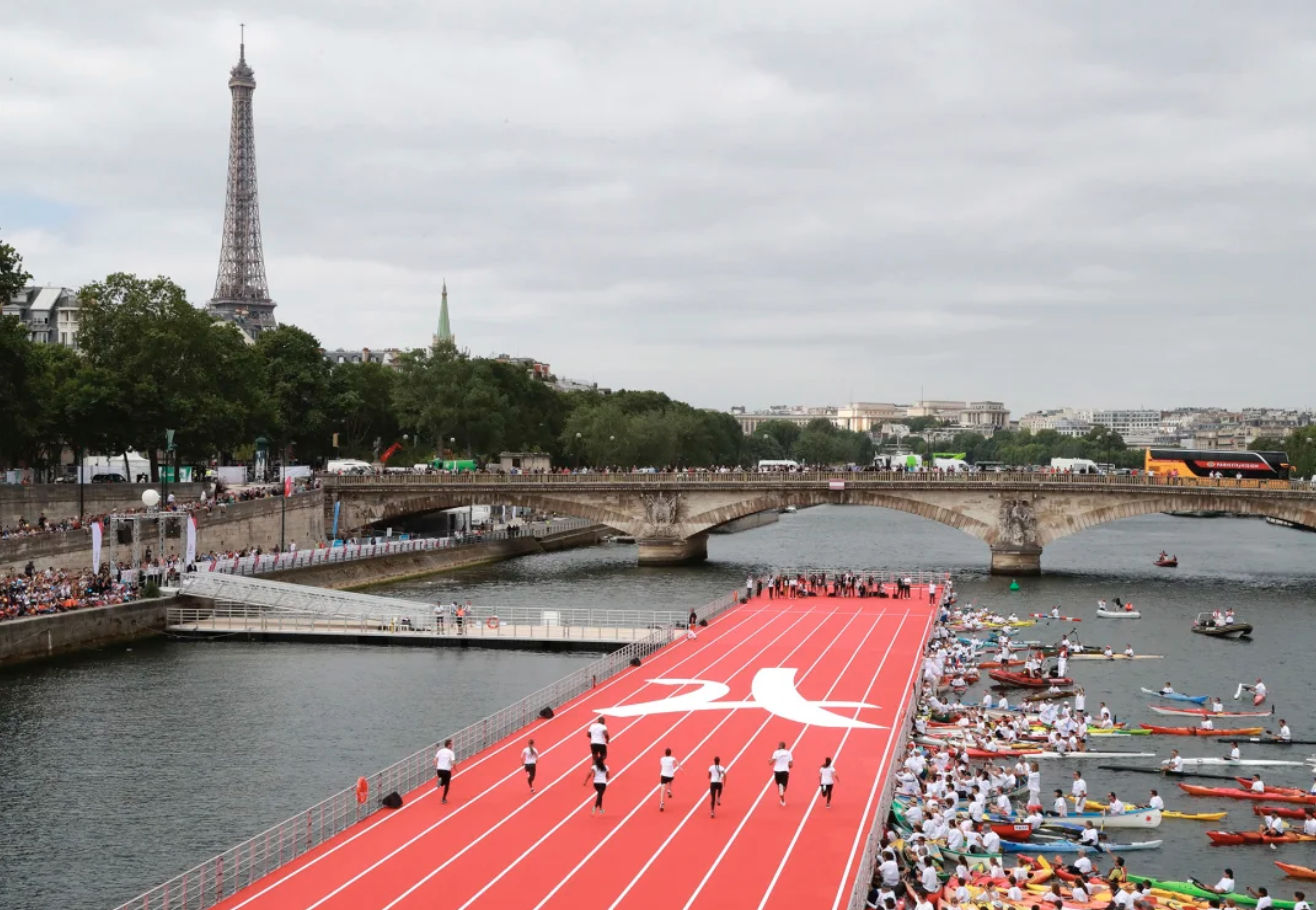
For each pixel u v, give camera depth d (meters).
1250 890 66.44
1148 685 118.88
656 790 72.31
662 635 125.38
